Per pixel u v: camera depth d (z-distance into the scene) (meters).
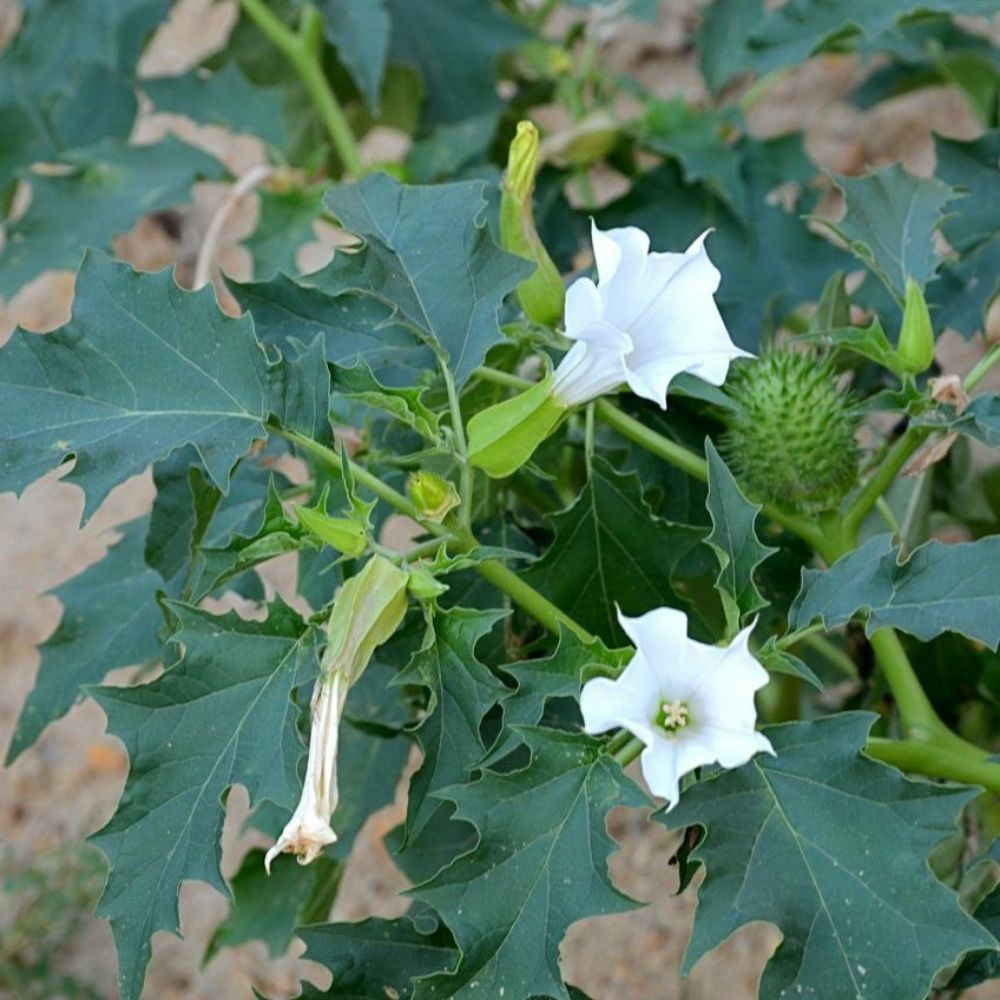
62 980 1.53
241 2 1.33
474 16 1.35
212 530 1.05
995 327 1.62
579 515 0.98
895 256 1.01
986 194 1.13
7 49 1.36
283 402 0.92
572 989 0.92
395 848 1.13
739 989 1.45
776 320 1.26
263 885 1.20
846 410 1.00
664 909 1.54
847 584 0.89
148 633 1.08
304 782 0.88
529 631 1.04
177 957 1.61
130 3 1.31
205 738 0.87
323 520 0.89
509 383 0.98
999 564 0.88
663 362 0.87
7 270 1.28
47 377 0.91
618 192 1.95
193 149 1.30
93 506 0.90
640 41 2.06
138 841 0.87
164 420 0.91
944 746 0.96
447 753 0.88
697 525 1.05
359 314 0.99
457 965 0.84
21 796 1.76
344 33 1.26
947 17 1.29
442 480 0.90
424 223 0.95
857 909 0.84
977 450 1.50
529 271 0.94
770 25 1.17
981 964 0.91
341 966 0.93
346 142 1.32
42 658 1.08
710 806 0.86
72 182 1.29
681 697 0.83
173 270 0.92
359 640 0.87
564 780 0.86
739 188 1.25
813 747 0.86
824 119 1.97
